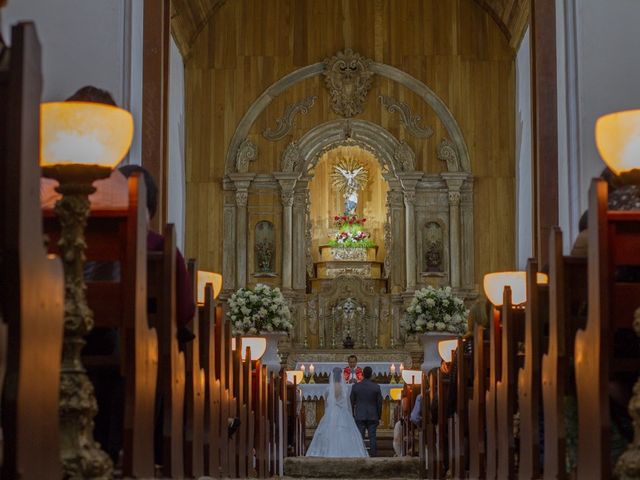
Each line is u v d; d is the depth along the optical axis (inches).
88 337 204.2
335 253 856.3
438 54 845.8
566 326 206.2
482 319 324.2
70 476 151.3
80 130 159.0
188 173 839.1
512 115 837.2
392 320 837.2
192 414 239.3
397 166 837.8
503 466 260.7
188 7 775.1
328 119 843.4
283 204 838.5
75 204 159.6
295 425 609.0
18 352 123.6
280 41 848.9
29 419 128.2
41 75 128.1
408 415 595.8
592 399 183.9
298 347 831.7
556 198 462.6
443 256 836.6
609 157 189.3
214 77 844.6
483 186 836.0
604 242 179.8
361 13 851.4
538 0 467.5
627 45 423.5
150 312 219.8
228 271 832.9
